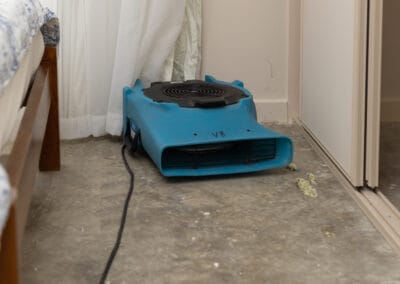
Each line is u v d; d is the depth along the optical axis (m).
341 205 1.44
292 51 2.17
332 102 1.70
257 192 1.53
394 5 2.13
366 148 1.48
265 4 2.14
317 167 1.73
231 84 1.96
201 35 2.12
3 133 0.89
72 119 1.94
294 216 1.38
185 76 2.07
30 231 1.30
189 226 1.33
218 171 1.62
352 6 1.47
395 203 1.47
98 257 1.19
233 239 1.26
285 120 2.24
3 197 0.56
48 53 1.49
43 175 1.64
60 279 1.10
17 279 0.73
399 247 1.20
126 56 1.89
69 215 1.39
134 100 1.81
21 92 1.07
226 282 1.09
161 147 1.54
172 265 1.16
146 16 1.91
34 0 1.26
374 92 1.44
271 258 1.18
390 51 2.18
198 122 1.64
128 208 1.43
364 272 1.12
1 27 0.89
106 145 1.94
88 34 1.87
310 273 1.12
